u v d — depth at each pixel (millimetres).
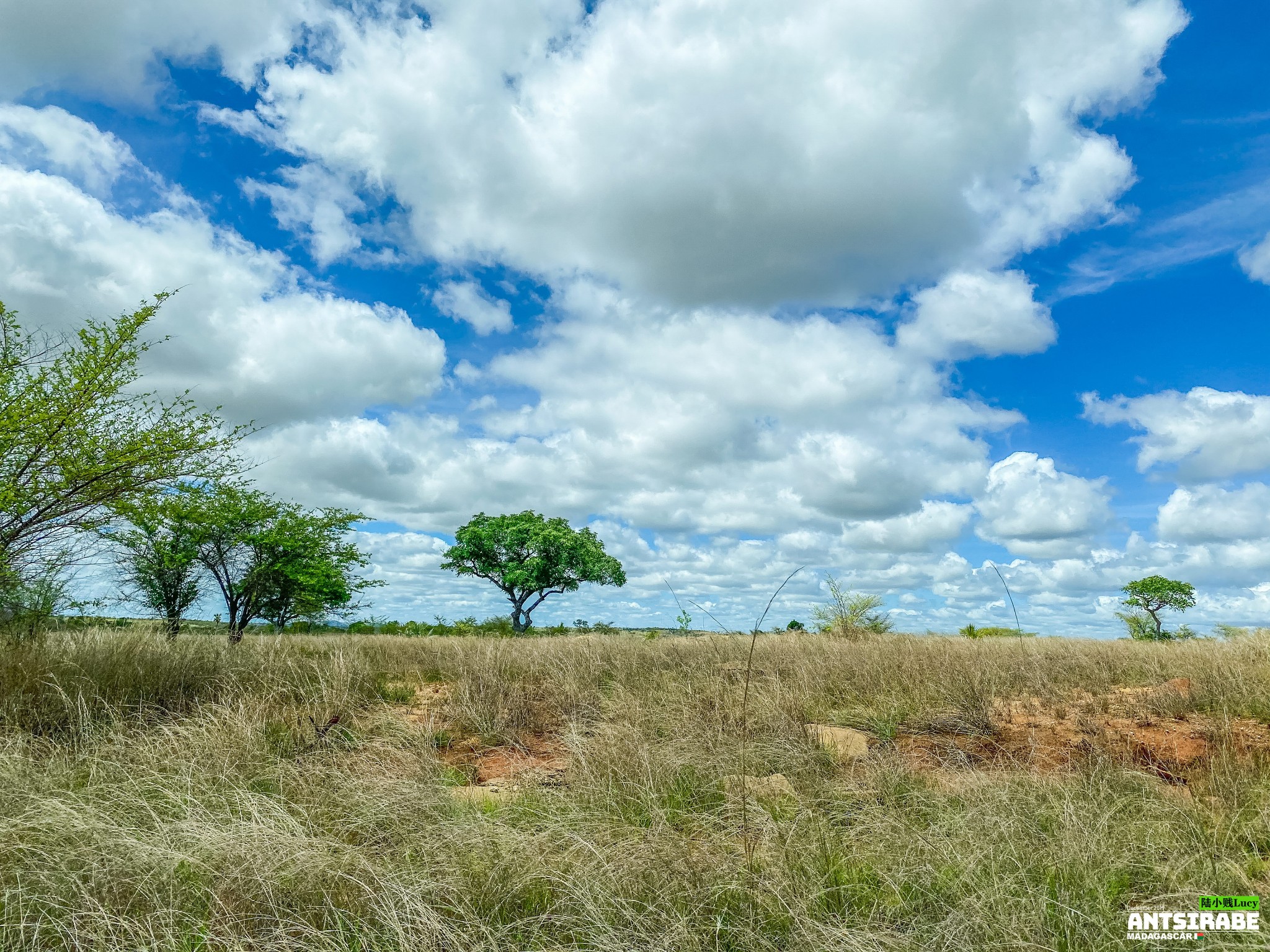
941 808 4504
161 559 12961
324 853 3537
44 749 5434
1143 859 3709
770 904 3256
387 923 2936
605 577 50094
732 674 9203
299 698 7609
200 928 2992
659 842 3797
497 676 8570
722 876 3484
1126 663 9641
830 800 4758
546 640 13727
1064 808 4227
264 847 3480
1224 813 4297
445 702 7859
